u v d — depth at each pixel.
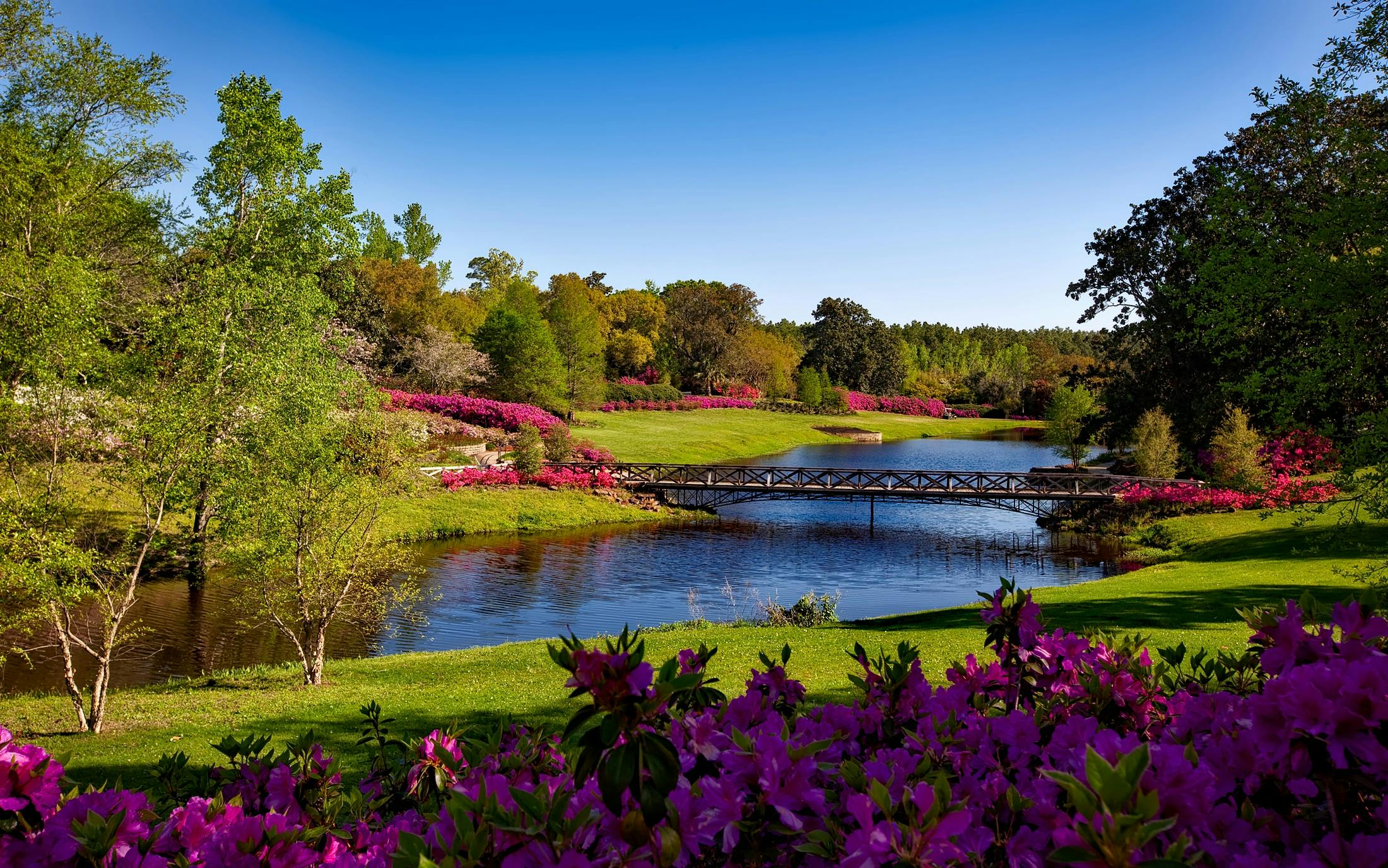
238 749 2.83
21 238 17.00
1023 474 32.94
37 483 10.32
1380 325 9.07
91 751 8.37
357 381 17.91
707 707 2.43
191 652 14.87
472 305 66.56
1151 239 35.66
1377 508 9.25
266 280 17.02
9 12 18.52
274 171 20.55
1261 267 9.26
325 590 12.04
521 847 1.63
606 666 1.57
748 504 37.50
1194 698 2.29
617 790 1.53
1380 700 1.54
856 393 103.75
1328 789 1.58
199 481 12.29
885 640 12.45
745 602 20.03
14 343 10.35
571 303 61.81
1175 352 35.34
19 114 19.36
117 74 19.66
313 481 11.79
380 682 11.74
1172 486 30.12
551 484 34.31
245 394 12.75
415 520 27.52
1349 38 9.12
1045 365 114.75
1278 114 9.75
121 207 19.64
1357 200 8.76
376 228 74.50
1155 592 15.12
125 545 10.63
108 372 11.30
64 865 1.91
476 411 45.06
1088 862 1.29
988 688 2.78
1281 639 2.06
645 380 87.44
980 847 1.75
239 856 1.97
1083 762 1.88
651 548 26.78
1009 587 2.81
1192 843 1.54
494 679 11.58
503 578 21.98
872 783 1.63
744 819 1.72
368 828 2.35
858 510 36.25
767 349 100.19
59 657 14.26
